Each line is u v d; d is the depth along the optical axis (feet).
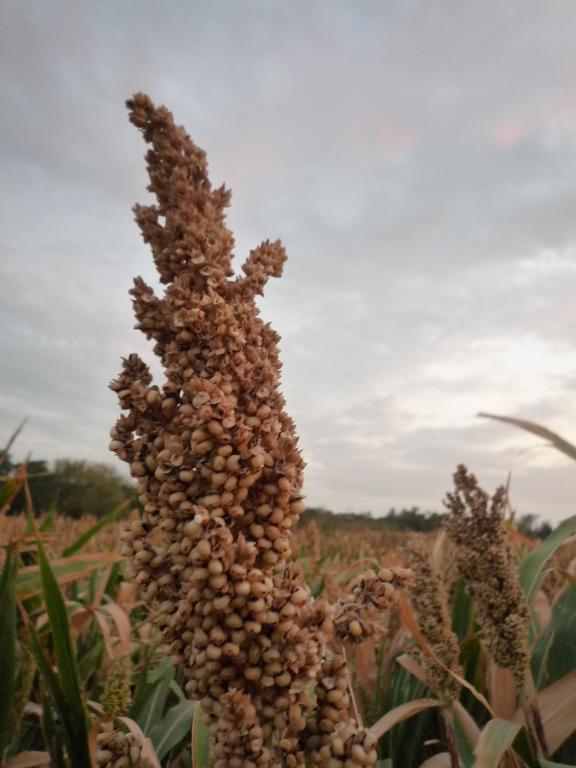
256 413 0.66
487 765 0.91
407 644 1.26
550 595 1.89
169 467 0.65
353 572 2.63
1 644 1.05
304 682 0.62
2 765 1.08
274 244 0.74
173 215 0.72
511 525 1.94
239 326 0.69
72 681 0.94
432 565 1.19
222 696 0.59
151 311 0.71
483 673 1.51
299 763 0.63
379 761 1.19
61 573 1.81
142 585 0.67
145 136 0.75
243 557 0.61
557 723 1.18
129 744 0.73
